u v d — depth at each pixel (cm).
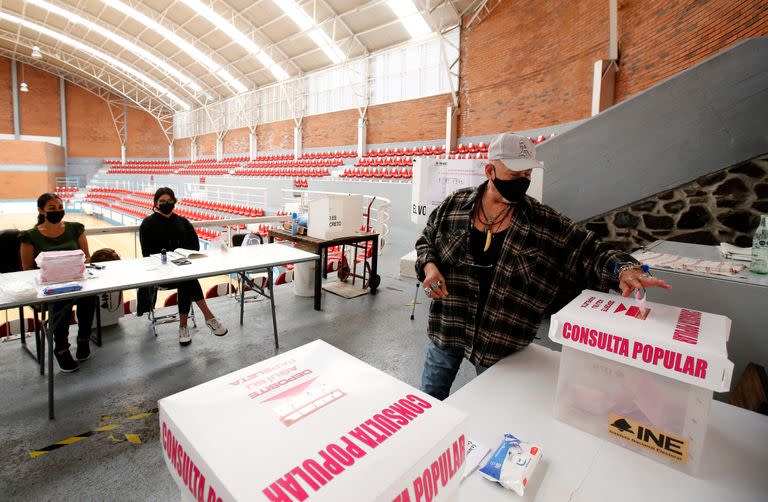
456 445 47
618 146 265
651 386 72
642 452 75
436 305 141
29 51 1714
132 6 1152
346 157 1212
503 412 89
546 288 125
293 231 395
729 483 68
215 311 355
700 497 65
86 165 2072
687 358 65
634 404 75
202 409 48
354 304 384
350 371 58
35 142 1809
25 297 185
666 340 68
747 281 154
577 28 583
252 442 42
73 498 148
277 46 1231
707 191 243
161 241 301
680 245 237
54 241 254
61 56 1733
